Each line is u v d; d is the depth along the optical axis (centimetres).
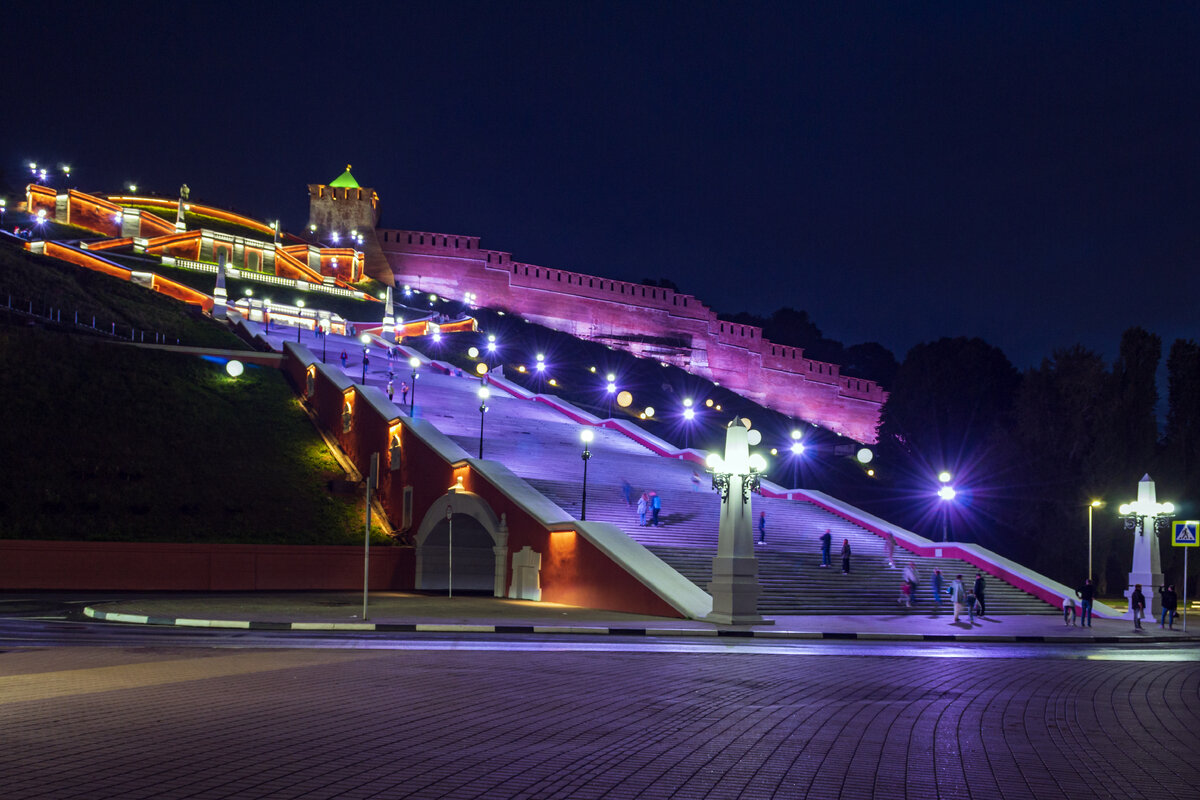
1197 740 1027
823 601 3038
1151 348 5078
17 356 4809
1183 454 5025
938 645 2203
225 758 798
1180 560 4900
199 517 4041
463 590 4038
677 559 3103
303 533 4088
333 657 1555
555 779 762
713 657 1748
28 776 721
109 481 4128
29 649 1612
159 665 1405
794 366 13062
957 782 796
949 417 7188
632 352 12394
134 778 722
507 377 8262
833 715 1113
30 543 3438
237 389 5512
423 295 11575
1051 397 5650
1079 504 5075
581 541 3066
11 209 11256
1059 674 1634
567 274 12325
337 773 757
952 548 3847
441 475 3931
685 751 885
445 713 1049
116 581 3538
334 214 12081
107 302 6644
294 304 9631
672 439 7306
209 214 13488
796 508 4281
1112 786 800
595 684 1323
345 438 4988
